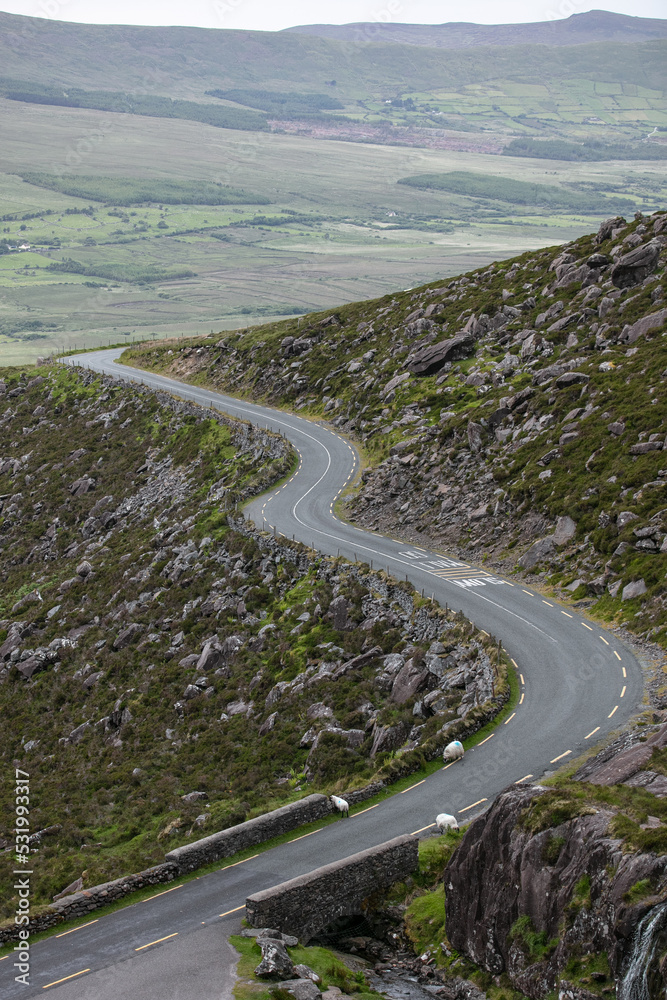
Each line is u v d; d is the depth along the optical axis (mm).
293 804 33938
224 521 76625
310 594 61000
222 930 27281
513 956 23828
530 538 62062
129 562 80250
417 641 49969
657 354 71125
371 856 29594
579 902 22266
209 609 65812
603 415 67312
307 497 78688
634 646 46000
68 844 42781
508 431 74438
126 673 63781
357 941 28750
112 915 28609
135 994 24219
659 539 52594
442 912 28141
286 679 53062
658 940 20016
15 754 59375
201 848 31359
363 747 42531
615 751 34250
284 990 23734
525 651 46500
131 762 51594
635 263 82938
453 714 40938
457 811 33344
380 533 70375
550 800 24875
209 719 53438
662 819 22781
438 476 74500
